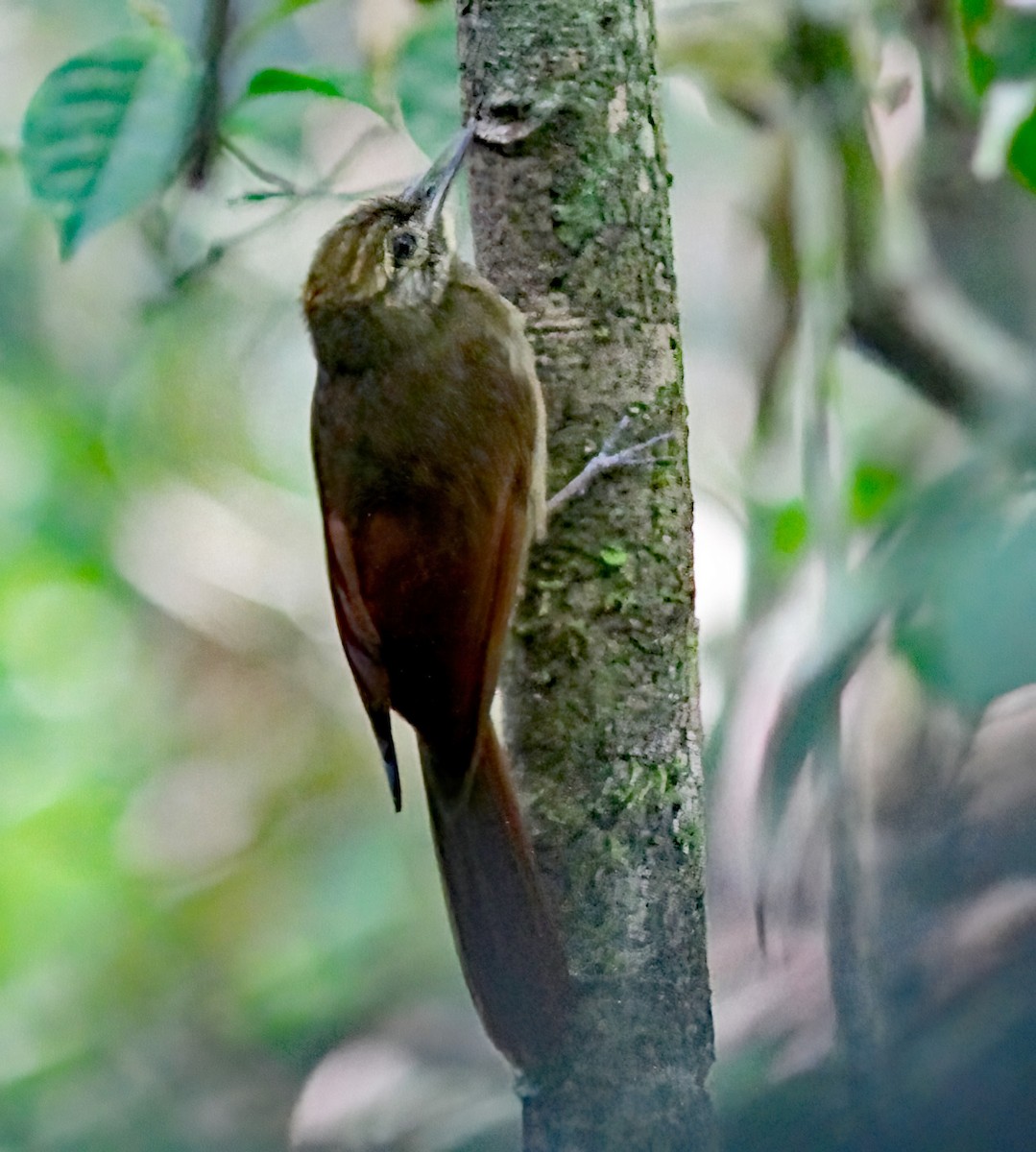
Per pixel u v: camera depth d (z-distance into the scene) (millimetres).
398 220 7832
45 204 7617
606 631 6910
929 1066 6051
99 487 14742
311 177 9867
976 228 8859
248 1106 13180
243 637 15133
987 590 5141
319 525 14930
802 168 8633
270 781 15727
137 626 15938
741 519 10070
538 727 6969
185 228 9234
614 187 6762
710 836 8164
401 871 14711
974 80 7652
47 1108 13641
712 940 8414
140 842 15406
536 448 7012
